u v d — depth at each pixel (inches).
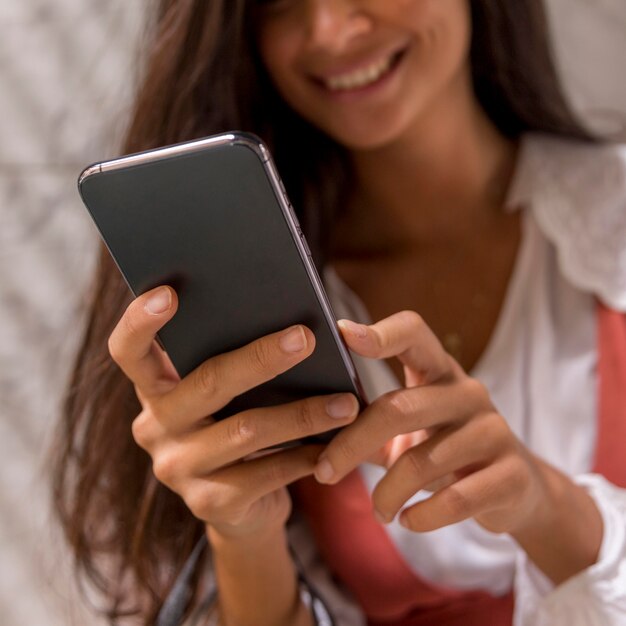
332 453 22.5
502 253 37.3
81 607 45.5
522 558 30.0
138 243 19.2
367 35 30.9
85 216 50.3
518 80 37.3
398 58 32.3
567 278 35.9
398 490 22.9
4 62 49.4
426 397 22.4
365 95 32.4
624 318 34.9
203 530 33.4
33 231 51.3
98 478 34.5
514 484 23.0
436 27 31.5
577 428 34.1
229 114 34.9
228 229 18.6
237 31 32.5
